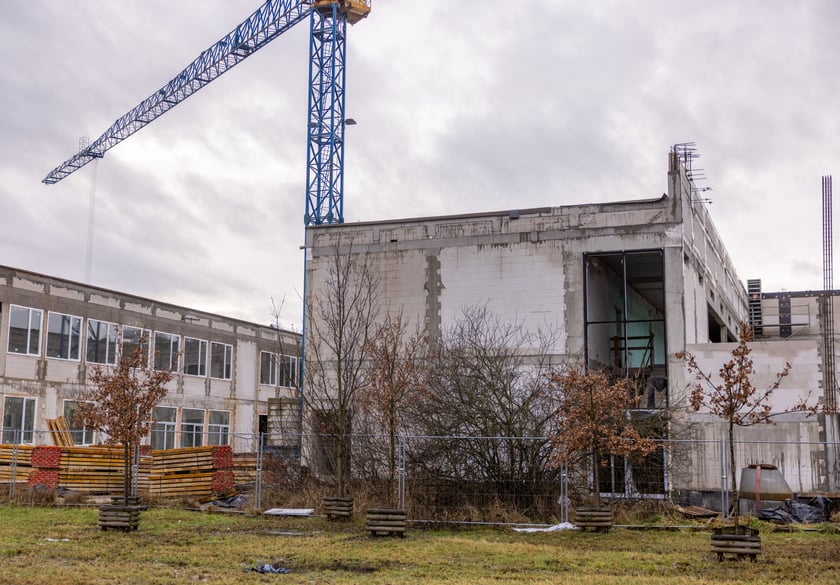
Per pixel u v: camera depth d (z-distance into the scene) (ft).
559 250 99.19
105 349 142.92
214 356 172.14
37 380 128.47
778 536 60.64
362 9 199.31
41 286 131.13
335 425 80.48
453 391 80.18
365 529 63.72
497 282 100.63
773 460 85.66
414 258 104.12
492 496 72.33
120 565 46.16
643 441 64.28
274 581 41.60
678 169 96.43
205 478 85.30
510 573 44.42
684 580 42.14
